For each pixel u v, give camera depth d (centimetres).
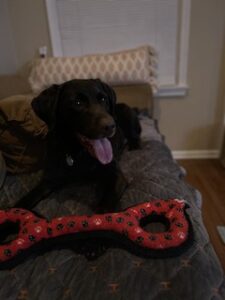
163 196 93
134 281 60
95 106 107
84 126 104
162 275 61
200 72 221
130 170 121
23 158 121
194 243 70
